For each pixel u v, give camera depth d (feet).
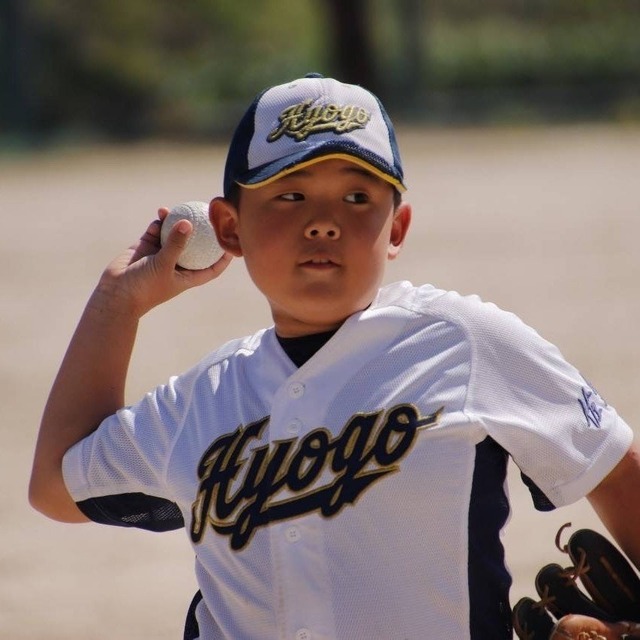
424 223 204.64
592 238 179.32
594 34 493.77
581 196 226.38
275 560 30.01
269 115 31.30
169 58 507.71
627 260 159.84
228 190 32.24
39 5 454.40
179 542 72.59
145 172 304.30
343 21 441.27
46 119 449.89
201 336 125.39
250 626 30.63
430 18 571.69
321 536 29.66
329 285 30.55
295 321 31.78
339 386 30.71
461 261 165.07
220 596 31.45
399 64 472.03
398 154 31.63
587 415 30.30
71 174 308.40
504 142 343.46
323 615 29.48
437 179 267.80
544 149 318.65
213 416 32.30
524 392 30.17
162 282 34.53
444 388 30.01
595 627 30.01
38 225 219.82
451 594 29.35
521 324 31.09
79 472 33.42
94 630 58.85
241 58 531.09
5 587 65.10
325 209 30.45
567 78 452.76
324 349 30.94
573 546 31.37
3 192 276.00
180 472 32.09
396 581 29.35
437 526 29.43
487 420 29.66
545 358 30.60
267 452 30.86
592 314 127.95
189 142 400.06
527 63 457.68
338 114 30.71
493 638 29.91
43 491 34.40
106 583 65.41
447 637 29.32
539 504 30.66
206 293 150.92
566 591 31.30
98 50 454.81
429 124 406.21
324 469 29.99
